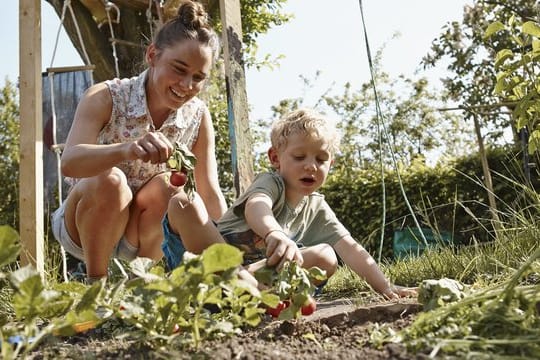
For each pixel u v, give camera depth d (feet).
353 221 27.04
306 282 5.37
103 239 8.55
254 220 7.28
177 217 6.77
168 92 7.98
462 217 24.09
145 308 4.61
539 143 9.75
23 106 11.43
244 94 12.76
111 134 8.66
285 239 6.35
